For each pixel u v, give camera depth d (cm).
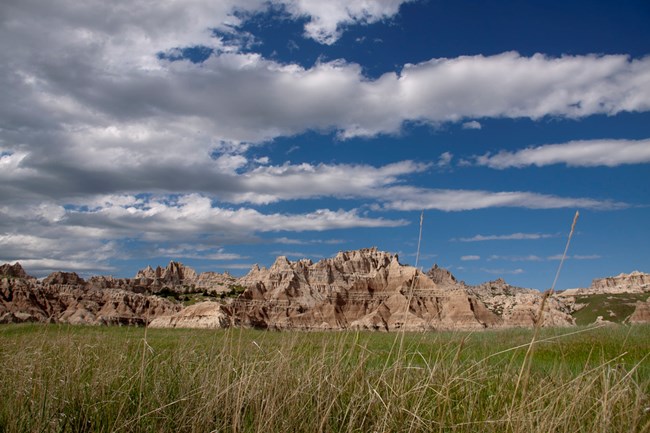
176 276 14175
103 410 696
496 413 705
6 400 706
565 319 6681
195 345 1028
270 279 10850
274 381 740
